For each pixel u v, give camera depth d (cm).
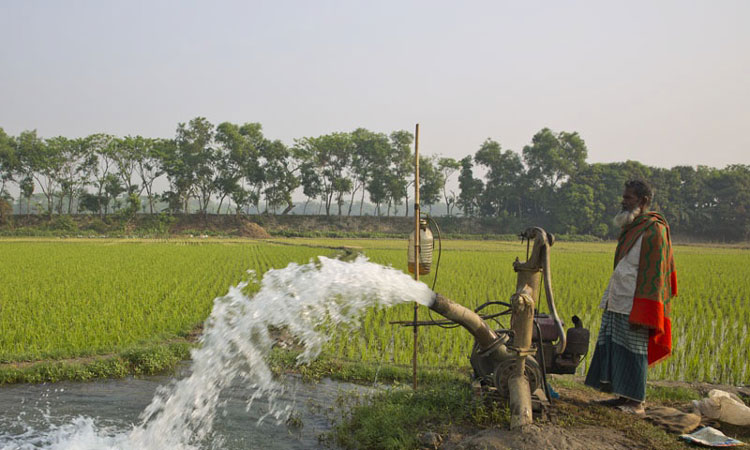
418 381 768
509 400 534
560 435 468
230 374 808
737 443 477
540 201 8838
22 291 1616
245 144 8169
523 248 5375
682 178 9369
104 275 2109
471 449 473
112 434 582
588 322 1284
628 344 543
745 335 1145
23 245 4638
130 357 853
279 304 786
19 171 7906
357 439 553
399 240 7106
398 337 1074
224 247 4653
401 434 528
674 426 521
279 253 3728
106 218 7981
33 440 560
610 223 8612
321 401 693
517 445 461
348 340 1034
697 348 1004
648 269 525
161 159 8169
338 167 9012
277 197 8462
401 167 8869
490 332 552
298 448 545
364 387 758
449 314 530
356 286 561
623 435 486
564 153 8888
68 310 1299
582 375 823
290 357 883
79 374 798
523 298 521
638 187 551
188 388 747
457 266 2775
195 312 1299
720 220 8812
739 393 696
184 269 2400
